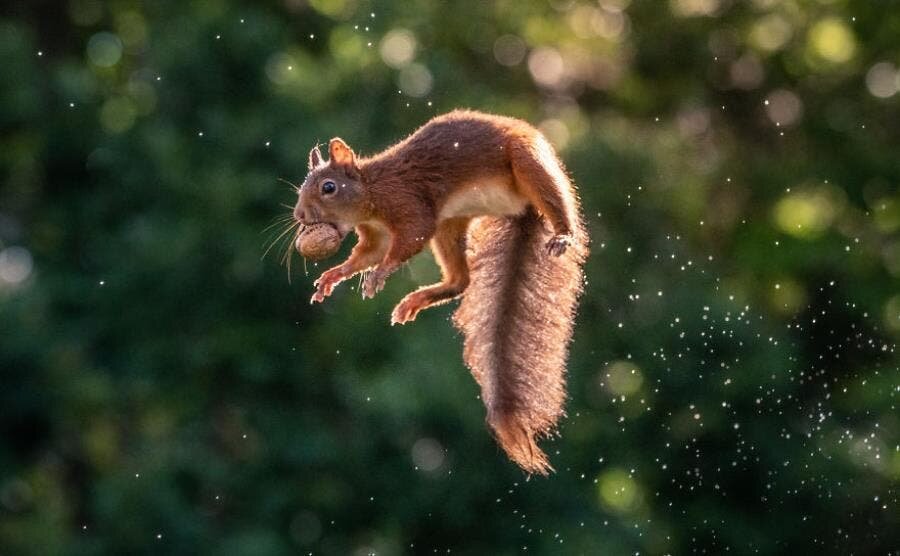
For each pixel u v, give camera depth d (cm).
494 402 894
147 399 2227
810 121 2839
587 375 2211
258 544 2145
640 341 2219
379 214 893
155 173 2244
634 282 2262
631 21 2802
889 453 2253
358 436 2172
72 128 2359
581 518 2172
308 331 2205
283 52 2292
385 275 885
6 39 2361
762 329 2261
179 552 2144
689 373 2211
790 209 2767
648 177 2322
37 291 2225
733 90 2838
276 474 2200
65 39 2636
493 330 902
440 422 2112
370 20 2300
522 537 2159
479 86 2398
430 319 2100
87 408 2205
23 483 2209
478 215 904
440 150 891
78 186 2373
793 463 2197
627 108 2795
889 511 2188
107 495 2144
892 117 2844
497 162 887
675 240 2333
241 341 2194
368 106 2231
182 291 2195
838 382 2422
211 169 2197
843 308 2639
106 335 2244
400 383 2059
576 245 891
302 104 2189
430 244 922
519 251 902
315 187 891
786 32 2831
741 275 2673
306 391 2214
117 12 2628
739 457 2197
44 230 2348
